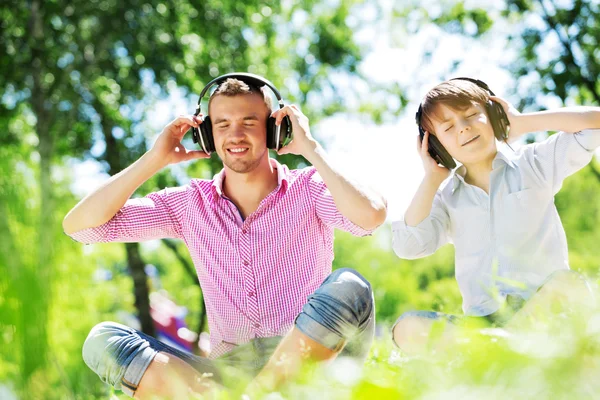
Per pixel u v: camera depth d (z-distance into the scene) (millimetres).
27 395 821
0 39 10727
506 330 941
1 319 814
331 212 2596
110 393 1778
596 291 1031
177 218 2754
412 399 833
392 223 3104
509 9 11883
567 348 656
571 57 11391
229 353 2500
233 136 2623
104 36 10867
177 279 24938
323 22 15539
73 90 11250
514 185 2885
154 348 2117
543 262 2803
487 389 646
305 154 2645
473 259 2936
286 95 14789
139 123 12820
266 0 12930
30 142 11953
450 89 2898
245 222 2617
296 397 909
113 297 13914
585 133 2779
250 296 2545
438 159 3006
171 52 11445
